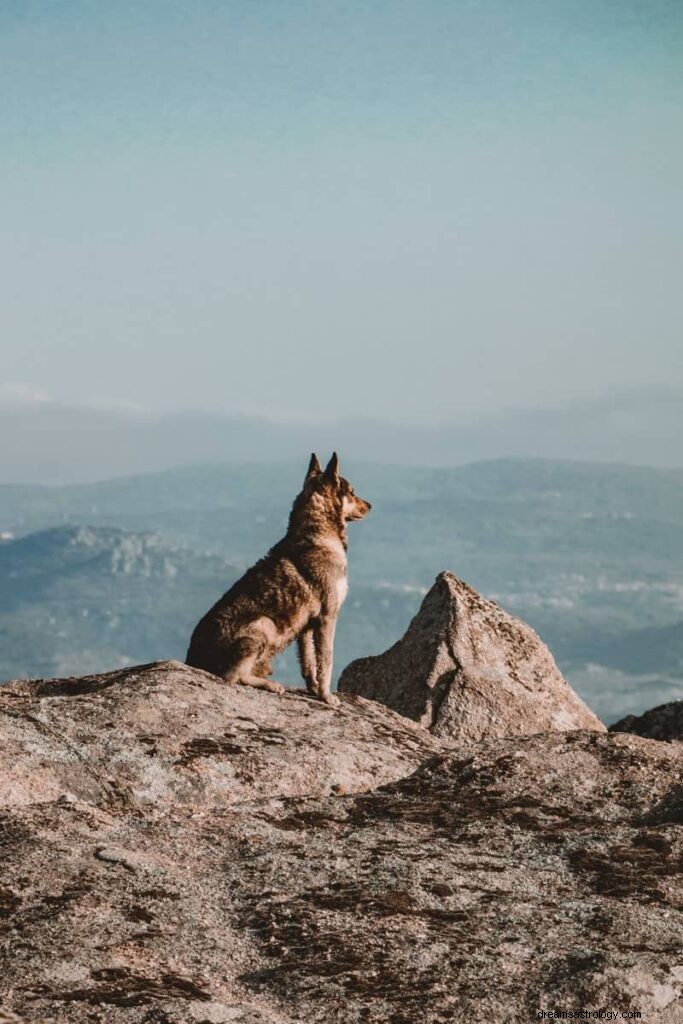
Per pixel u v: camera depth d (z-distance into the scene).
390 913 8.56
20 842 9.53
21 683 16.19
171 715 13.23
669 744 12.26
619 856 9.87
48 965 7.58
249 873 9.36
